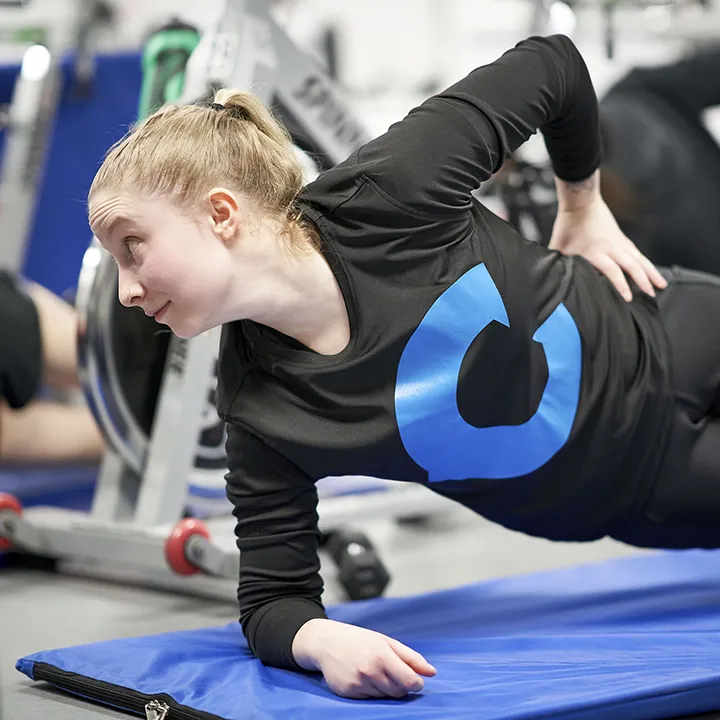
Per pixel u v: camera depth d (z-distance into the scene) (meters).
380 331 1.97
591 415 2.21
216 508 3.62
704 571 2.87
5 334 3.52
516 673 1.95
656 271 2.39
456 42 7.39
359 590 3.14
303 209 1.98
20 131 4.45
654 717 1.81
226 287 1.87
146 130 1.90
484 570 3.54
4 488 4.22
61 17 4.73
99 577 3.52
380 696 1.83
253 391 2.02
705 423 2.35
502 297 2.07
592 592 2.69
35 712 2.07
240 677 1.99
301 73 3.47
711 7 5.25
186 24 3.68
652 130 4.97
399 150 2.00
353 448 1.99
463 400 2.05
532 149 4.84
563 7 4.07
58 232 4.71
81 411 4.41
